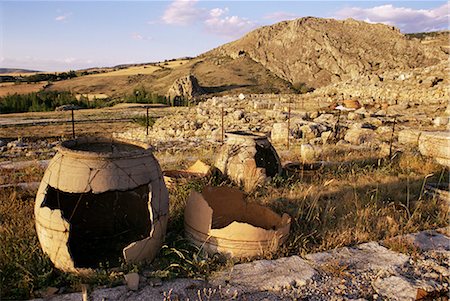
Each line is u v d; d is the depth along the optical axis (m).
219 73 91.69
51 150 13.34
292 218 5.43
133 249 3.92
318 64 89.38
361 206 6.22
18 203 5.77
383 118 17.80
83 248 4.66
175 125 19.48
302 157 10.49
